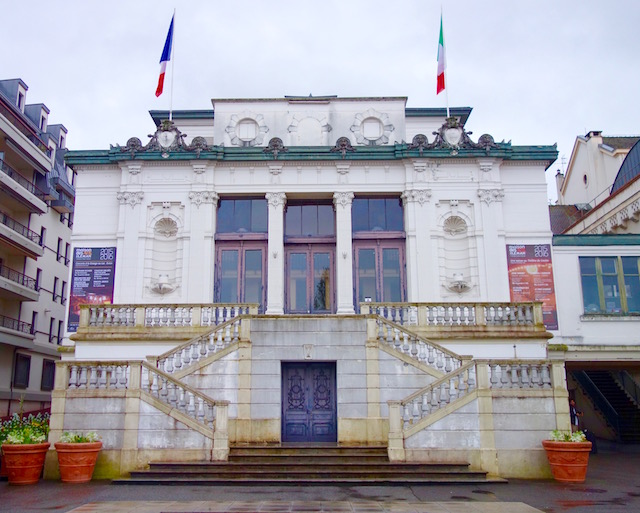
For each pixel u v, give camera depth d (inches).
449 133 919.0
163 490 496.7
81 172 914.1
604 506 437.7
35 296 1330.0
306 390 671.1
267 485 517.0
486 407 573.0
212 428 570.9
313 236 925.2
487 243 879.7
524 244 885.8
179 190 903.1
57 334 1526.8
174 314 765.9
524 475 561.3
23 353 1333.7
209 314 764.6
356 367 652.7
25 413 1247.5
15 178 1312.7
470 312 764.0
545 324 855.7
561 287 877.8
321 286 907.4
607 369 1035.9
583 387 1109.1
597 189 1425.9
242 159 909.8
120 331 761.0
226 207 935.7
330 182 912.9
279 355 655.8
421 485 519.5
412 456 563.5
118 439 565.0
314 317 665.0
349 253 888.9
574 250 890.7
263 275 901.2
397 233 912.9
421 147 903.1
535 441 569.9
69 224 1627.7
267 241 909.8
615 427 1011.9
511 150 904.3
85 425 568.7
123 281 866.1
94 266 876.0
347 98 1032.8
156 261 890.1
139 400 573.0
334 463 555.2
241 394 642.8
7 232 1225.4
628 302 877.2
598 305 874.8
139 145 906.7
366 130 1024.2
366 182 914.7
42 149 1441.9
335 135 1023.6
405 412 580.7
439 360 654.5
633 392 1032.8
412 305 764.0
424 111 1142.3
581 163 1525.6
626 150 1309.1
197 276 871.7
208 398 580.1
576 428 794.2
